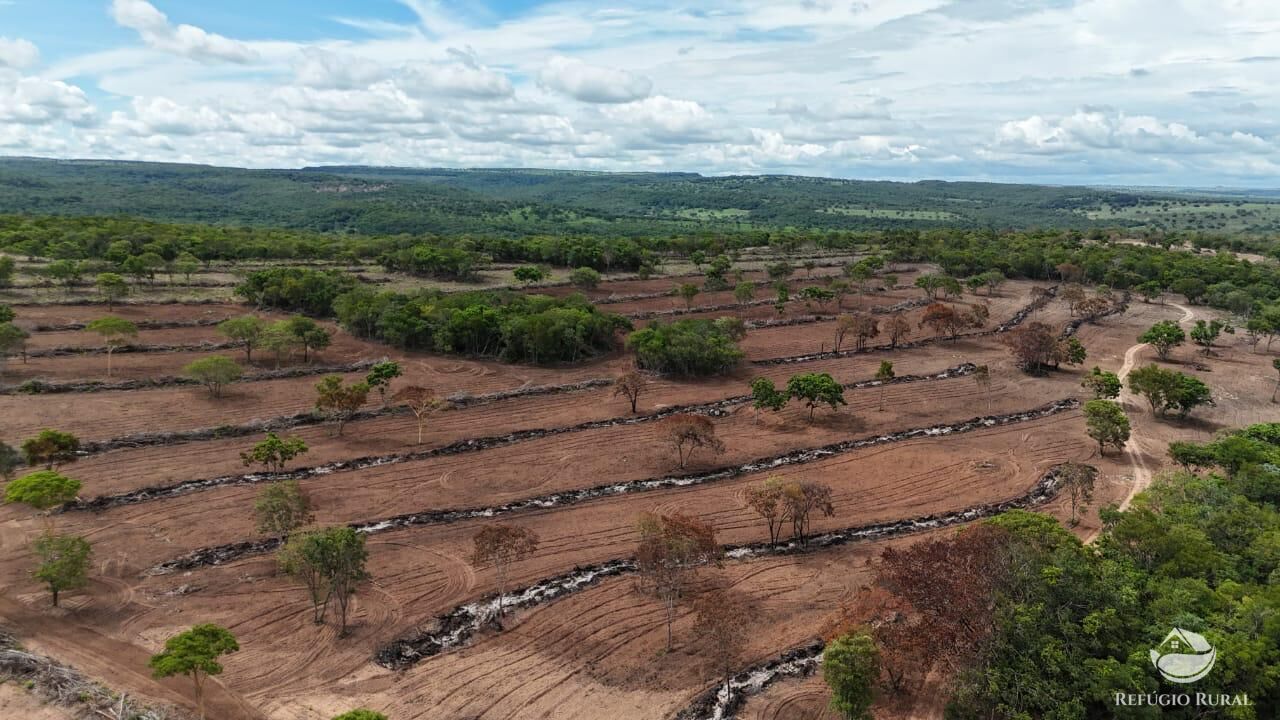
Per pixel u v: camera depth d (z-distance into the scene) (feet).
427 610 143.74
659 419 258.57
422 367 308.60
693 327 341.41
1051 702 102.53
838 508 193.77
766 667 130.72
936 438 244.42
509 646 134.10
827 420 259.60
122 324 278.87
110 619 135.03
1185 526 141.18
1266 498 166.09
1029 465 222.28
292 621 137.59
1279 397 289.74
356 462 213.25
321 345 308.19
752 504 176.35
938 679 126.72
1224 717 103.09
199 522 173.78
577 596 151.02
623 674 127.34
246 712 113.50
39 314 324.39
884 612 130.62
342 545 132.46
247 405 251.60
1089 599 115.34
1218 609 117.29
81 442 210.79
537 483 204.74
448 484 201.98
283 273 392.88
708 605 126.52
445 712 116.06
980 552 123.24
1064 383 307.99
